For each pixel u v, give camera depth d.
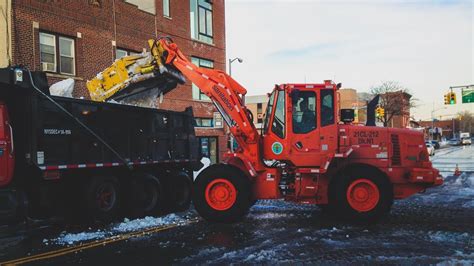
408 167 10.18
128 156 10.93
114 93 10.93
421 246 7.51
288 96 9.98
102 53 19.14
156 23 22.84
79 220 9.82
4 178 8.42
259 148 10.10
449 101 40.56
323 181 9.91
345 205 9.47
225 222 9.72
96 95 11.05
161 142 12.34
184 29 25.36
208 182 9.74
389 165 10.11
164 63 10.77
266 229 9.04
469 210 11.26
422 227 9.12
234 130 10.06
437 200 13.05
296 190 9.86
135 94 11.49
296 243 7.79
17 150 8.71
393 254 7.00
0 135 8.37
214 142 27.28
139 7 23.38
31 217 9.08
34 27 16.08
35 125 8.55
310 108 10.01
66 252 7.36
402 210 11.27
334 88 9.96
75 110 9.49
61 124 9.14
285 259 6.77
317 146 9.89
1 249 7.63
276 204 12.61
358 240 7.97
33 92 8.56
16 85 8.35
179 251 7.33
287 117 9.95
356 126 10.16
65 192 9.62
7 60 15.23
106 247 7.67
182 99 24.78
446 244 7.64
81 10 18.17
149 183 11.27
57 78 16.86
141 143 11.41
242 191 9.64
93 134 9.83
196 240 8.12
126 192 10.81
